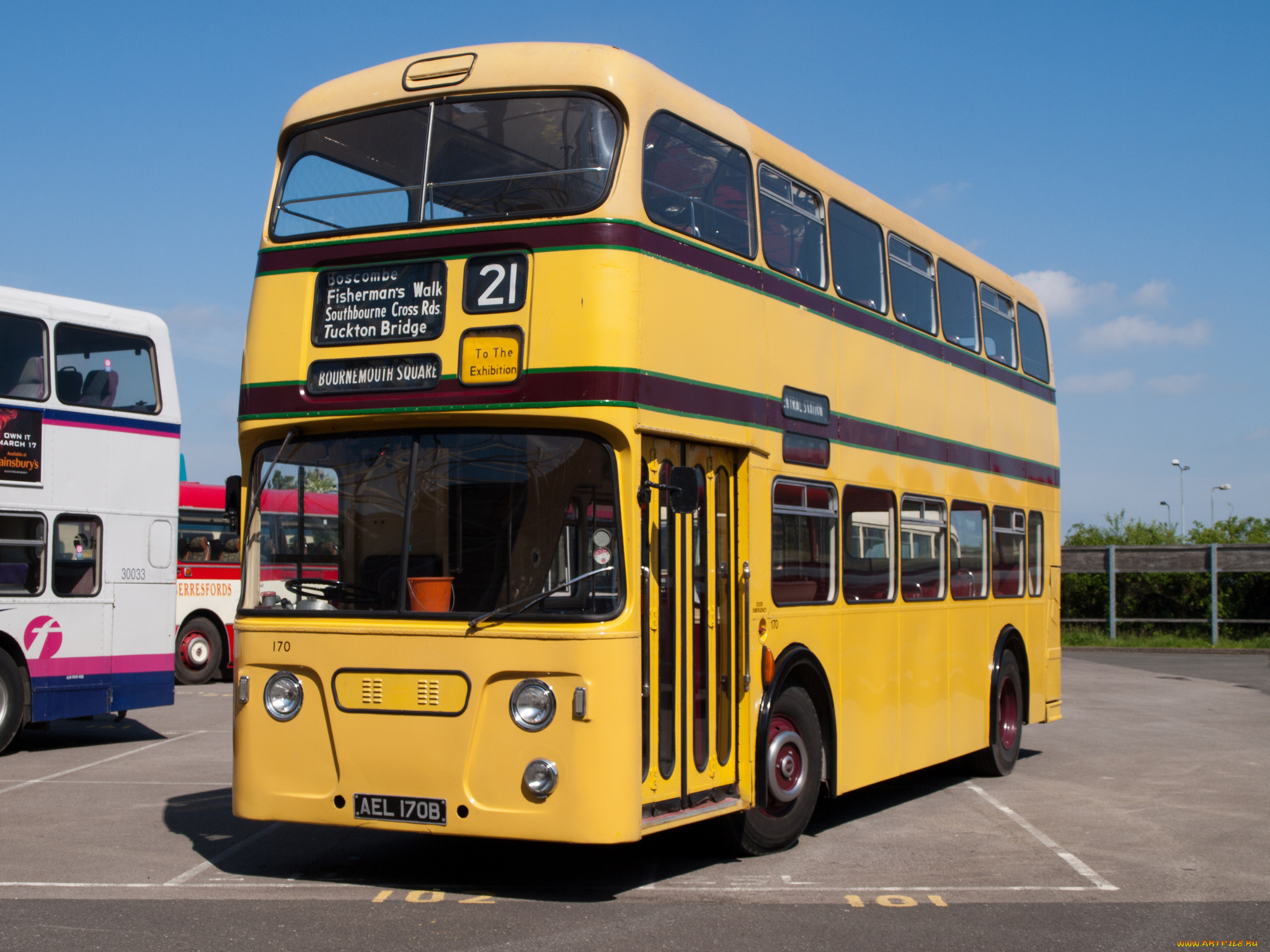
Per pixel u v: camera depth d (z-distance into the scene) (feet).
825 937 21.17
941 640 37.65
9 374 44.68
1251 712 63.82
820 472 30.45
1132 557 121.29
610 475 22.89
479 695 22.50
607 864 27.20
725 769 26.35
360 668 23.32
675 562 24.64
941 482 38.32
